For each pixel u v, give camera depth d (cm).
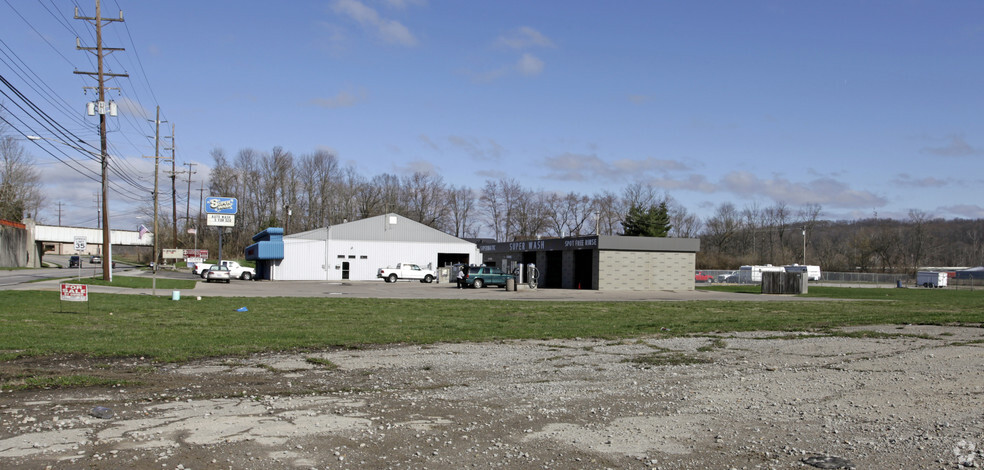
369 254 6362
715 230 11388
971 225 13188
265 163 9638
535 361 1188
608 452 630
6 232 6638
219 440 654
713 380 1002
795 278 4266
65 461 582
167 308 2369
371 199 9856
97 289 3416
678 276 4741
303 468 576
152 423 714
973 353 1277
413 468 580
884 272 9812
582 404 835
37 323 1719
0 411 760
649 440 670
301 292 3794
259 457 604
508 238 10325
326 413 774
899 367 1110
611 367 1125
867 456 608
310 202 9594
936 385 938
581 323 1930
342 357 1223
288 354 1252
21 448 618
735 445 651
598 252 4547
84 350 1239
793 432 695
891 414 766
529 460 605
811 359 1213
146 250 10525
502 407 816
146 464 578
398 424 727
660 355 1268
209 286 4319
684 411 796
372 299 3097
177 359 1162
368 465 587
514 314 2280
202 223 9650
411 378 1012
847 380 991
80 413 755
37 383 922
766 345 1419
